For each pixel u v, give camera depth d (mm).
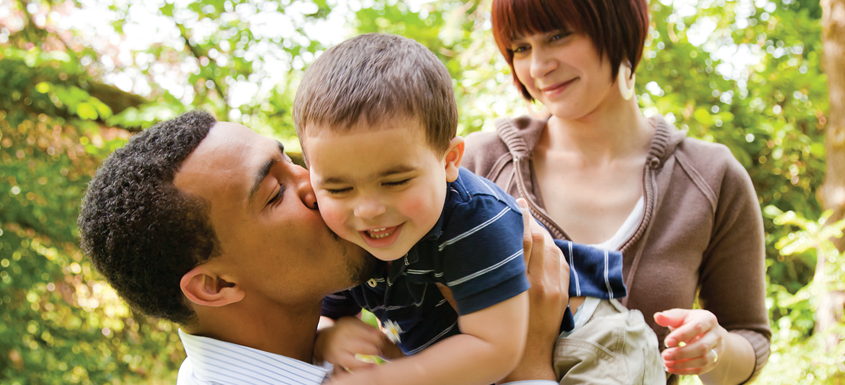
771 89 4410
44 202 4152
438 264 1053
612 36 1387
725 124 3941
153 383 4406
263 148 1114
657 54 3844
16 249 4090
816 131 4609
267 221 1070
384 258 995
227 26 4719
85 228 1100
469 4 3803
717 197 1456
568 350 1228
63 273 4254
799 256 4164
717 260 1534
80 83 4336
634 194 1492
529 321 1222
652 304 1409
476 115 3277
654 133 1536
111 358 4324
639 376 1210
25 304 4121
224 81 4676
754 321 1546
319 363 1241
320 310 1259
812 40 4594
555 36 1402
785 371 3189
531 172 1579
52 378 3998
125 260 1065
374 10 4566
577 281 1325
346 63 930
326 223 1002
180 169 1056
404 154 889
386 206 910
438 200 957
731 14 4355
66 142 4414
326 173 907
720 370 1422
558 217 1526
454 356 1036
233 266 1087
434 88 941
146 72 4531
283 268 1095
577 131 1550
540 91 1501
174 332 4570
